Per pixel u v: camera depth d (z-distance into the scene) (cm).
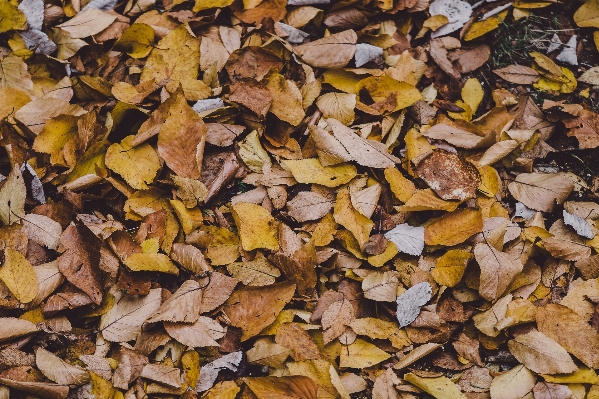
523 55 128
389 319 115
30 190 116
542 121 124
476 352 113
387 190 118
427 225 117
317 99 121
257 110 119
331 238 116
